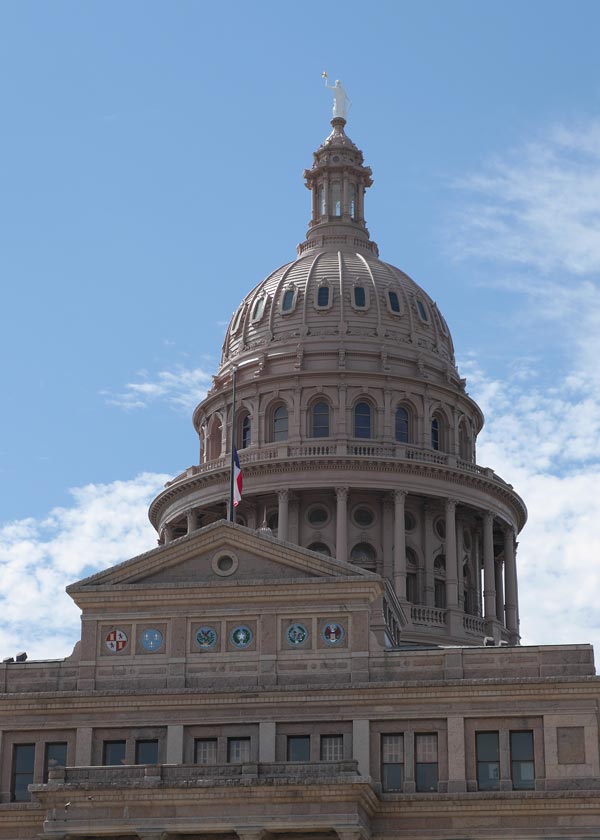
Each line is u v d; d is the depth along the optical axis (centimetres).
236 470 9700
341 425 13188
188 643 8400
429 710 8175
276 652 8338
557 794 7938
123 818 7744
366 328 13638
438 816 8031
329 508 13000
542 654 8238
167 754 8225
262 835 7681
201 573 8531
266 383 13475
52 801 7800
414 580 12962
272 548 8506
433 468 13012
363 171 14962
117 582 8550
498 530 13725
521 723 8119
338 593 8369
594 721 8062
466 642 12688
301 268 14162
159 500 13700
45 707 8375
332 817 7669
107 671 8412
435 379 13675
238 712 8262
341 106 15388
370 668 8281
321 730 8212
